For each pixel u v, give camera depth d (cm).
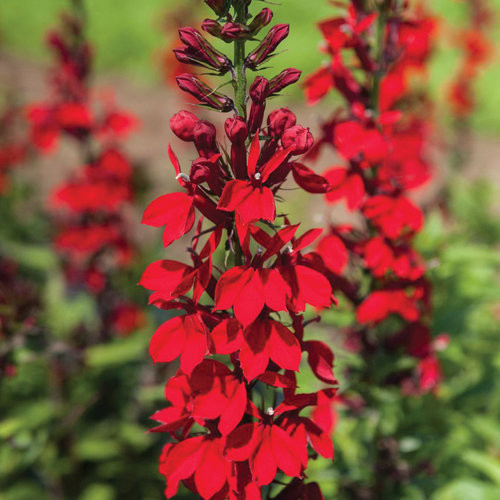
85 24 92
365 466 69
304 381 72
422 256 77
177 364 89
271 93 51
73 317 84
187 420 51
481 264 90
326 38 62
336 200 62
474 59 142
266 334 49
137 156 218
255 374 49
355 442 70
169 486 50
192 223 50
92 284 91
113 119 91
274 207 49
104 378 92
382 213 62
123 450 88
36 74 306
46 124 89
